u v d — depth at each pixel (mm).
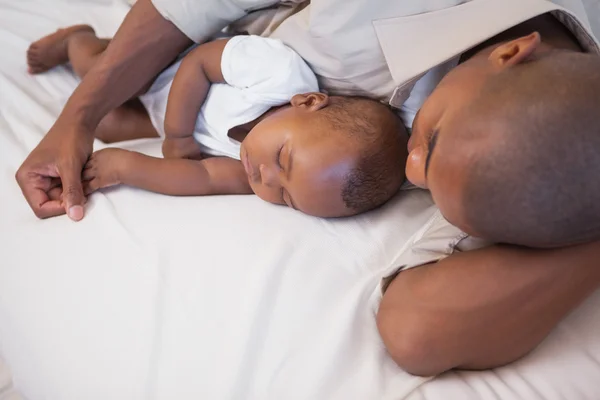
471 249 730
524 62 631
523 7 738
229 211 895
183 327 743
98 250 836
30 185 919
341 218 895
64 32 1212
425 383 690
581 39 758
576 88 580
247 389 694
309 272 803
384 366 715
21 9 1379
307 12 931
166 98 1090
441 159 626
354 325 749
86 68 1168
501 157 581
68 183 906
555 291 670
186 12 986
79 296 789
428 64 773
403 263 769
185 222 865
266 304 756
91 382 718
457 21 778
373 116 886
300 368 707
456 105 637
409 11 808
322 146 847
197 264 803
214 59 953
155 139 1162
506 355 689
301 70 922
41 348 766
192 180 940
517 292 665
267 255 806
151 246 827
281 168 873
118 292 782
